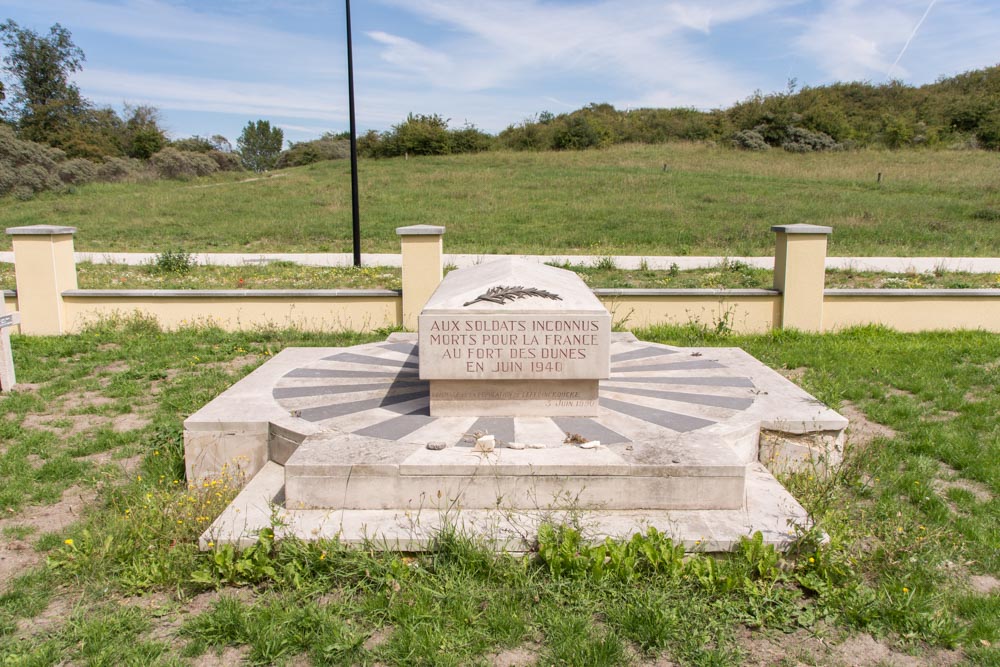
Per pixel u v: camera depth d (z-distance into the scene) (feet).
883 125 159.43
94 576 13.66
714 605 12.48
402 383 21.61
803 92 179.22
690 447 15.97
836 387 24.85
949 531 15.15
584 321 17.62
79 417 23.57
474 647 11.39
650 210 85.46
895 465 18.88
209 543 13.91
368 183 112.98
